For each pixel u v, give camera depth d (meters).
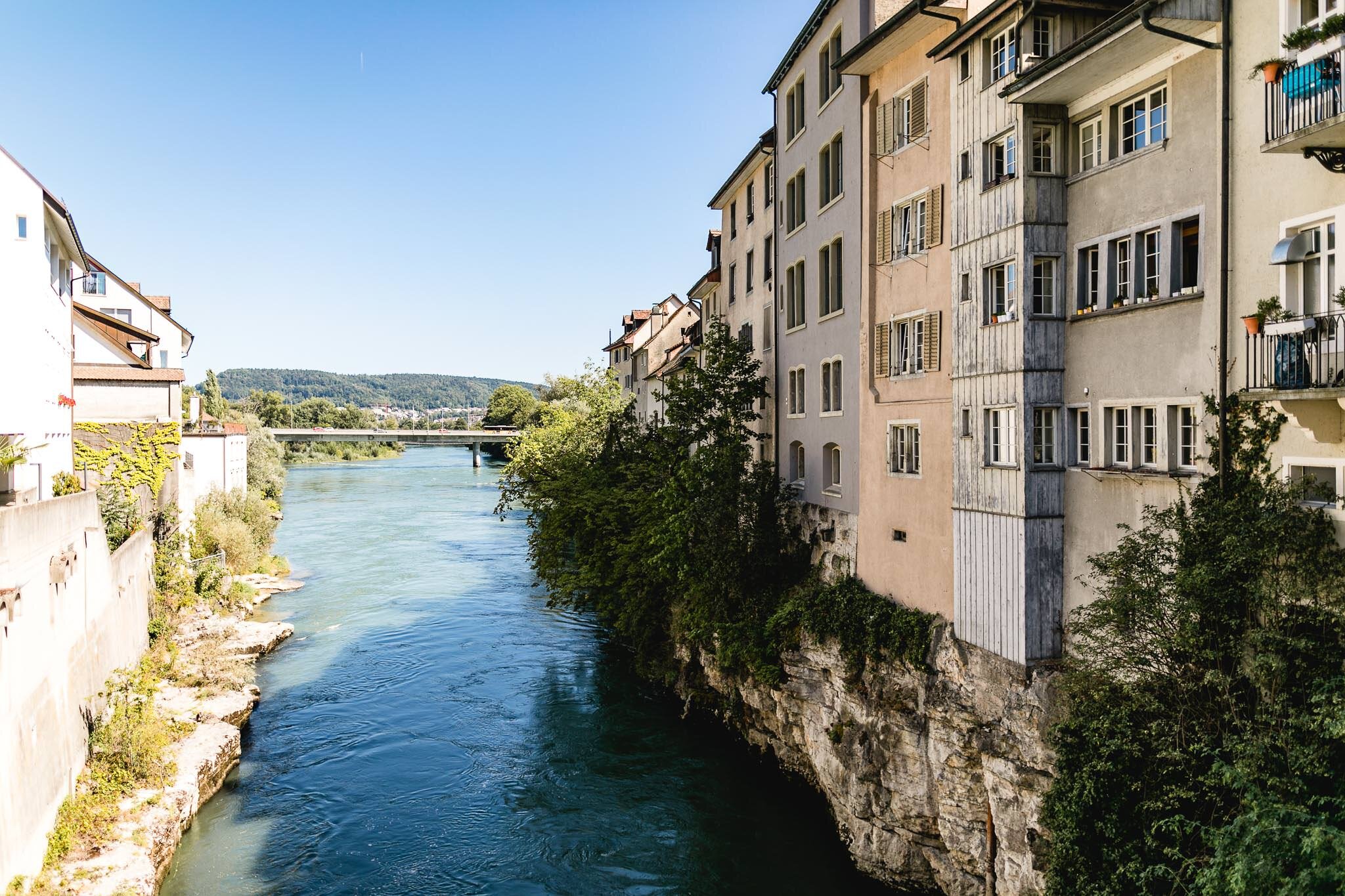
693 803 23.11
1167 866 12.33
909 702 20.02
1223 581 12.70
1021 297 16.84
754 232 35.12
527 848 20.80
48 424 27.30
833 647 22.52
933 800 19.19
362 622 39.44
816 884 19.78
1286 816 10.48
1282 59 11.98
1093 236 16.30
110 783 19.83
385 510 80.06
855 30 23.92
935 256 20.27
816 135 27.16
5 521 14.84
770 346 32.72
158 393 42.75
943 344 19.89
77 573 19.69
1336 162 11.54
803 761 24.22
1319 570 11.83
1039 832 16.09
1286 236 12.40
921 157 20.95
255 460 79.38
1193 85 14.09
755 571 27.02
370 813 22.22
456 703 29.70
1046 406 16.86
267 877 19.23
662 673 30.88
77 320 43.56
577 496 37.59
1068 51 14.95
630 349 70.56
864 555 23.31
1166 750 12.79
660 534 28.61
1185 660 13.16
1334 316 11.34
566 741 26.81
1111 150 16.09
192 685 28.41
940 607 19.78
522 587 46.94
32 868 15.47
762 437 31.83
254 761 24.95
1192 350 14.12
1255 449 12.92
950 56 19.08
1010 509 17.16
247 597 40.16
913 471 21.41
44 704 16.72
